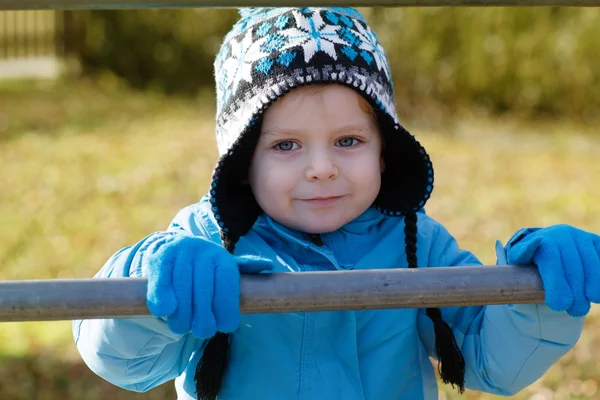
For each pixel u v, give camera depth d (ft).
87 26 42.98
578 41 38.06
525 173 27.58
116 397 12.64
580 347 14.44
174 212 22.11
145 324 5.22
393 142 6.55
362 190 6.21
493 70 39.06
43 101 36.65
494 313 6.13
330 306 4.69
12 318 4.50
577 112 38.52
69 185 24.11
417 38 39.73
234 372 6.28
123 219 21.39
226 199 6.38
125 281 4.61
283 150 6.20
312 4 4.88
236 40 6.59
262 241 6.56
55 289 4.51
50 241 19.75
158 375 6.17
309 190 6.10
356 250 6.66
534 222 22.11
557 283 4.90
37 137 30.14
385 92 6.51
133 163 26.73
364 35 6.52
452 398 12.46
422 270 4.80
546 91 38.68
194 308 4.61
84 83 40.93
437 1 4.96
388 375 6.36
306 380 6.19
